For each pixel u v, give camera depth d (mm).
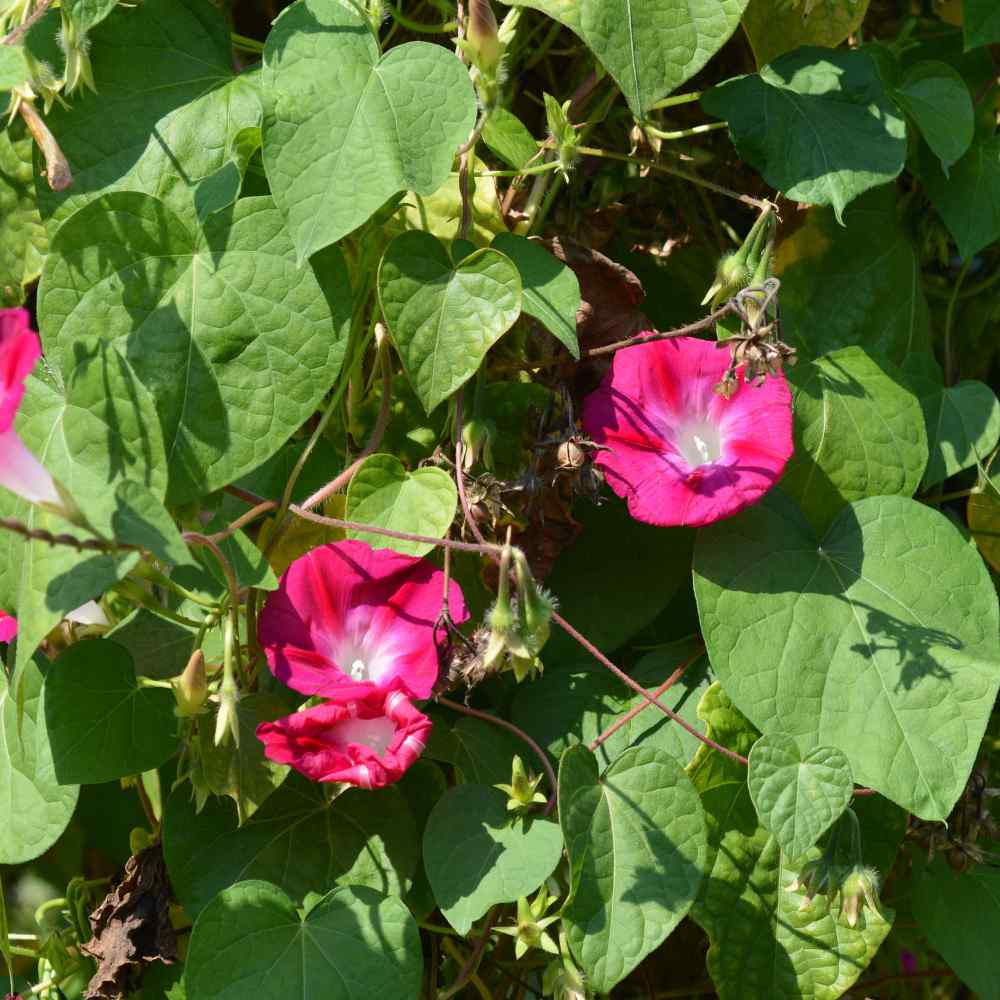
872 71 893
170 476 825
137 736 843
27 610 772
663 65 851
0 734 875
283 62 827
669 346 881
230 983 825
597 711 899
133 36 869
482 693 908
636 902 839
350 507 860
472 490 866
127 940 866
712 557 870
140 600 820
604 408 876
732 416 871
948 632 862
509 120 898
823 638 861
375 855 863
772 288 839
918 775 843
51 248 831
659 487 863
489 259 842
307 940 834
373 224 885
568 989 842
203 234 841
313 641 840
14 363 735
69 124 863
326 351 836
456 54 863
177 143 863
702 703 881
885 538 878
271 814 866
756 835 887
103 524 767
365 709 820
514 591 865
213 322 835
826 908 882
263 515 894
